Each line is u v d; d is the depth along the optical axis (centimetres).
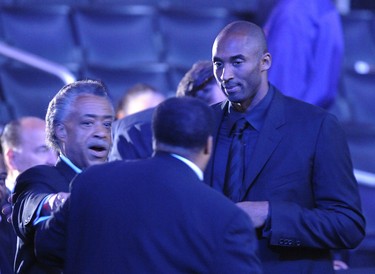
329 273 982
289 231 933
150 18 2447
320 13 1521
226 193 971
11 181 1237
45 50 2389
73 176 919
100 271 798
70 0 2562
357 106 2348
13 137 1230
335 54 1525
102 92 927
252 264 789
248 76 955
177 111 816
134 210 798
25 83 2192
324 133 967
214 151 992
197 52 2439
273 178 961
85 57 2400
